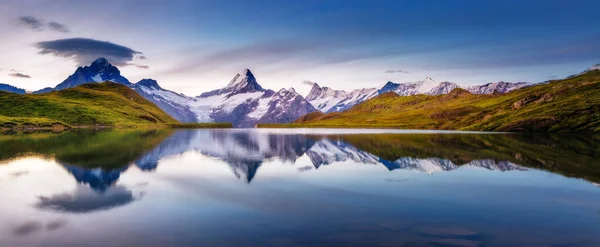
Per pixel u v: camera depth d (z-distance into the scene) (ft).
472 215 97.25
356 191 126.93
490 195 120.26
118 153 245.86
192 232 84.64
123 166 186.60
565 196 118.83
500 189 129.49
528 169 175.42
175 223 91.40
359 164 196.75
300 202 111.34
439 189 129.90
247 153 254.88
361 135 506.07
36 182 143.64
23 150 259.60
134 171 171.42
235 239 79.87
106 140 372.38
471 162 201.05
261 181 146.72
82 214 99.81
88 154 237.25
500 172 166.30
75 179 150.51
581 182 142.20
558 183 140.26
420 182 143.13
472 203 109.91
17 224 91.45
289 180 148.56
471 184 138.62
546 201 112.27
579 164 190.60
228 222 91.81
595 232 83.92
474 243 77.05
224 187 134.62
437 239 79.20
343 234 82.33
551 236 81.35
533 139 383.04
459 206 106.42
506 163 196.03
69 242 79.82
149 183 142.61
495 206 106.42
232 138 438.81
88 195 122.01
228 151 269.44
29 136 439.22
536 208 104.27
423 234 82.38
